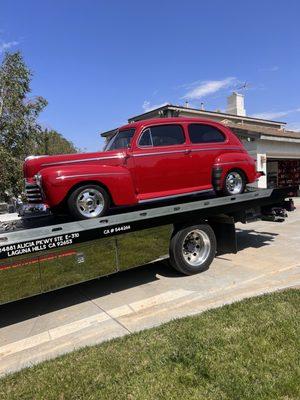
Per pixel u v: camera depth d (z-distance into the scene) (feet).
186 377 11.06
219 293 18.85
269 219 26.50
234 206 23.98
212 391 10.34
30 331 16.37
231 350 12.31
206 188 23.24
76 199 17.94
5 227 17.62
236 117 75.77
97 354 12.95
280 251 26.25
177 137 22.33
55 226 16.93
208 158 23.25
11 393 11.19
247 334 13.26
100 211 18.65
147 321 16.11
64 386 11.23
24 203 19.45
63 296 20.20
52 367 12.43
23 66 44.60
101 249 18.35
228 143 24.50
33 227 17.12
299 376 10.63
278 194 26.94
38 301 19.71
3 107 43.68
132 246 19.49
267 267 22.63
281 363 11.35
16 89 43.93
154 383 10.95
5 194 43.39
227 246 24.59
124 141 21.22
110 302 18.83
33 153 45.83
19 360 13.83
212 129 24.09
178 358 12.10
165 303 18.08
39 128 47.19
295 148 64.44
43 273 16.57
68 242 17.28
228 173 23.95
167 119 22.16
